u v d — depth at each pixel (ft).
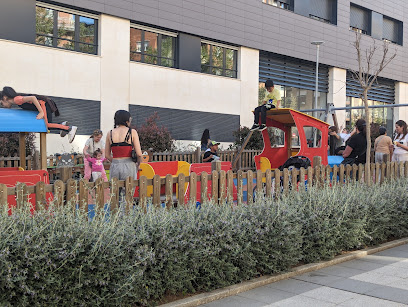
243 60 77.15
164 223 15.28
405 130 38.24
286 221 18.44
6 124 22.43
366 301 15.31
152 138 53.88
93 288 13.06
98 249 12.96
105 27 59.52
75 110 56.80
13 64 51.39
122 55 61.26
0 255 11.39
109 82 59.98
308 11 88.58
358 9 99.81
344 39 94.17
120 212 16.16
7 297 11.51
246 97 77.71
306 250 19.88
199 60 70.95
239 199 20.75
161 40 67.10
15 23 51.55
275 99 35.01
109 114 60.08
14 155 43.34
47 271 12.16
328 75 94.38
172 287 14.98
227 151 56.44
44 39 55.16
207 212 17.17
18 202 15.35
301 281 17.74
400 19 109.09
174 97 67.62
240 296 16.01
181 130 68.74
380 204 23.84
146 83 64.23
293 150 36.94
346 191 23.79
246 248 16.99
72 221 13.47
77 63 56.90
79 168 36.88
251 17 77.30
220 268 16.35
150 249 14.52
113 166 22.36
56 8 55.52
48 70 54.34
